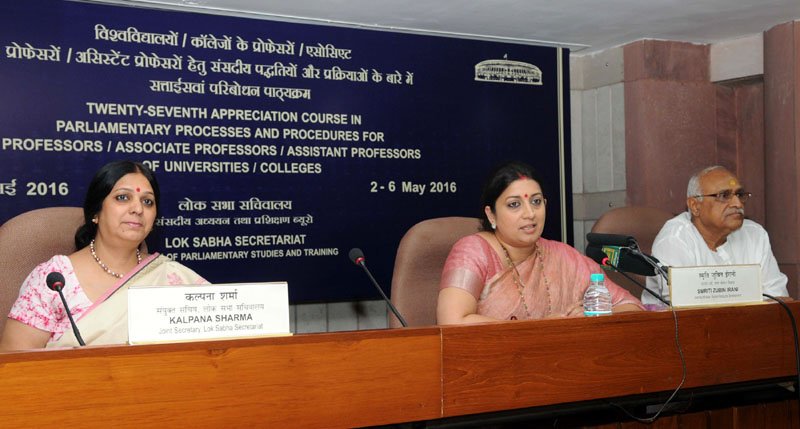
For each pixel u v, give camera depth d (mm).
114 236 2432
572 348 2027
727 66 4781
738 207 3236
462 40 4496
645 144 4719
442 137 4434
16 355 1500
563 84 4797
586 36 4578
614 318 2090
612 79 4898
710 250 3346
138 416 1593
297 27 4066
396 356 1823
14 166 3496
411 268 3031
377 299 4277
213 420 1656
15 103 3496
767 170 4430
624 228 3646
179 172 3814
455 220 3137
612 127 4922
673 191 4773
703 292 2316
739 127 4980
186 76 3820
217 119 3889
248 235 3965
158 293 1739
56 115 3568
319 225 4129
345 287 4191
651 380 2141
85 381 1551
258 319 1821
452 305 2646
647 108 4715
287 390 1721
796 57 4234
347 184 4195
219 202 3900
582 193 5121
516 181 2725
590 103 5062
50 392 1524
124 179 2447
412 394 1839
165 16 3771
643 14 4121
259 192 3990
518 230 2709
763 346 2314
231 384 1673
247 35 3949
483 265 2723
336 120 4164
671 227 3361
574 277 2861
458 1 3764
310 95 4098
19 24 3502
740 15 4168
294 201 4070
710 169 3336
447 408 1876
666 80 4758
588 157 5086
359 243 4223
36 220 2666
